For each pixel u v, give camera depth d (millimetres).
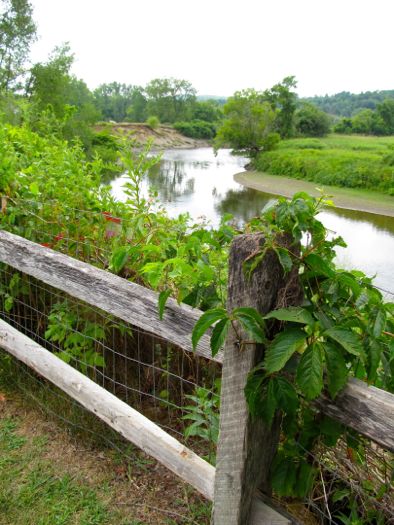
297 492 1603
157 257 2387
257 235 1404
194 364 2562
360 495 1665
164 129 86688
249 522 1659
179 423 2607
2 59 38375
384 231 19109
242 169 46594
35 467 2414
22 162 3633
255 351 1452
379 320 1374
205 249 1929
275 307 1444
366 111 99250
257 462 1603
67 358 2738
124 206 3117
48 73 37719
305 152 49375
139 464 2387
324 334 1329
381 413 1277
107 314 2676
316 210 1460
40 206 2996
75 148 3941
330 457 1790
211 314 1438
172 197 26297
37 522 2111
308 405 1482
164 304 1690
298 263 1425
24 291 3102
